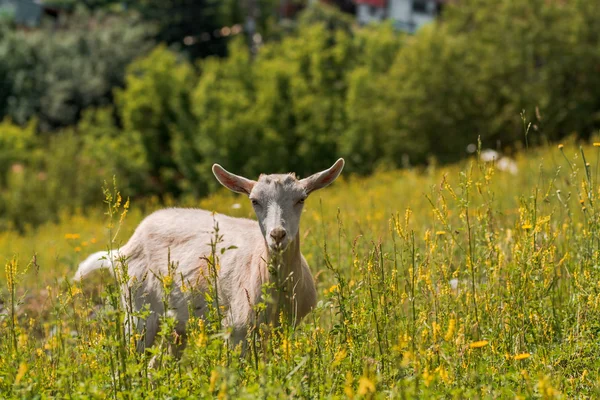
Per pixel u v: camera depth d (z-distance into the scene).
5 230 26.88
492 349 5.23
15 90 46.69
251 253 6.29
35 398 4.58
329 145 38.16
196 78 43.31
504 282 6.41
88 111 41.66
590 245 6.29
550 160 16.59
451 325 4.39
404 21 74.81
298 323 6.16
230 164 37.25
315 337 5.07
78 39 49.75
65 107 46.66
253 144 37.38
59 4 70.00
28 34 51.44
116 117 48.06
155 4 59.25
